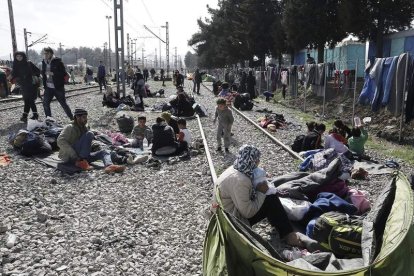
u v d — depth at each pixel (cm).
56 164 915
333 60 3102
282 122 1598
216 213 402
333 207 576
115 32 2228
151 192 743
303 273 328
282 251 495
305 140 1073
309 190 641
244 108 2123
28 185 780
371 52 2412
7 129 1324
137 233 558
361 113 1702
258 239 387
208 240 420
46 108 1377
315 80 2141
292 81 2633
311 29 2592
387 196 462
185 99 1814
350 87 2041
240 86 2866
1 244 529
